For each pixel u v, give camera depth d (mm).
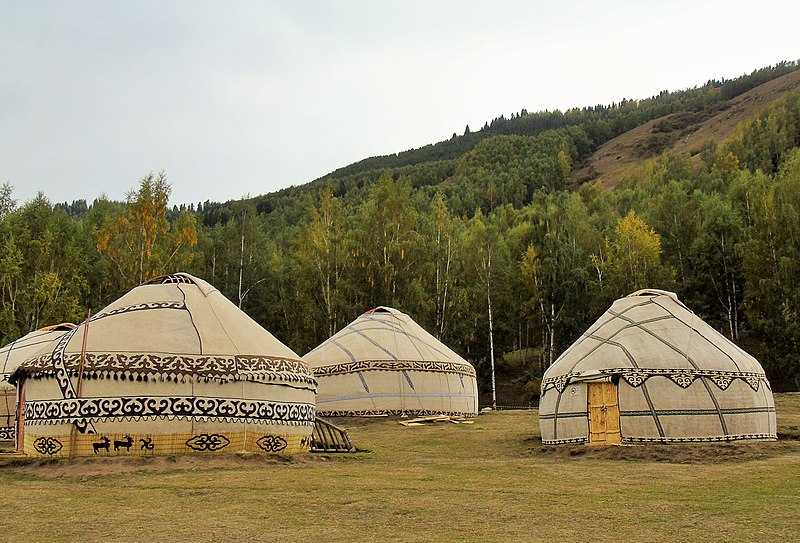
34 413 16031
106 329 16281
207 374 15852
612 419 18953
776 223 46062
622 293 48531
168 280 18172
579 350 20312
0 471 14117
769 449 17391
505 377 53469
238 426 16016
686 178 91375
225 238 52844
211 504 10633
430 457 18047
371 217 48062
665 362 18875
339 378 28312
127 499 11039
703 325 20438
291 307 50438
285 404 16906
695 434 18422
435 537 8703
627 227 49938
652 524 9422
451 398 28984
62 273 45000
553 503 10883
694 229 54469
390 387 28047
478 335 51719
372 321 30219
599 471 14898
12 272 40812
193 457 15055
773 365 44000
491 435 23312
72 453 15203
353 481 12883
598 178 157125
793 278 44375
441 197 53906
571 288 49000
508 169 160625
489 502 10914
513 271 52688
